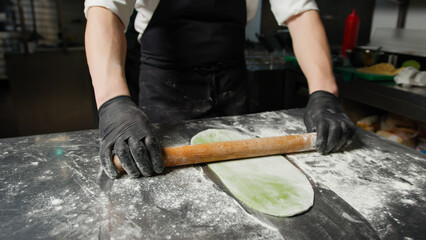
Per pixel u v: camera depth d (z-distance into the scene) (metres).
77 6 4.44
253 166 0.76
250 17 1.21
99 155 0.76
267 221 0.56
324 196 0.65
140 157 0.67
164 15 1.06
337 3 2.48
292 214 0.58
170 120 1.18
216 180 0.70
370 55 1.74
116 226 0.54
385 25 2.29
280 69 2.18
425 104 1.27
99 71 0.81
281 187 0.67
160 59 1.13
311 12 1.06
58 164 0.76
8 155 0.79
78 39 4.31
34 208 0.59
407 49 2.00
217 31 1.10
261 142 0.79
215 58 1.14
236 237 0.52
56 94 2.86
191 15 1.08
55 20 4.48
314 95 0.96
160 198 0.63
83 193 0.64
